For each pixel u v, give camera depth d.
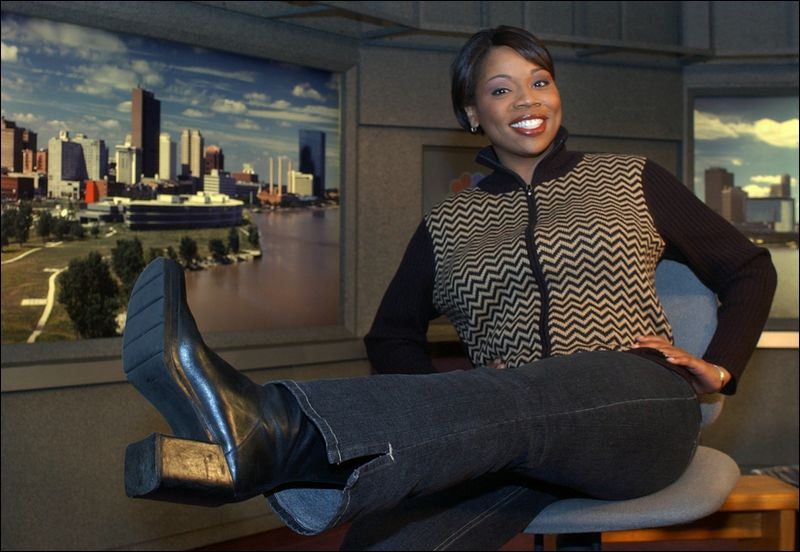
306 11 3.48
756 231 4.41
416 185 4.09
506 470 1.07
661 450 1.16
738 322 1.34
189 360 0.90
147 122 3.31
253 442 0.88
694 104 4.47
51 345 3.04
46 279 3.04
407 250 1.57
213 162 3.54
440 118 4.09
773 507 1.93
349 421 0.89
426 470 0.92
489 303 1.40
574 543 1.58
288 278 3.79
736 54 4.24
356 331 3.99
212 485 0.85
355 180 3.97
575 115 4.28
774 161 4.42
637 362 1.19
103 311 3.20
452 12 4.05
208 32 3.44
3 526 2.90
